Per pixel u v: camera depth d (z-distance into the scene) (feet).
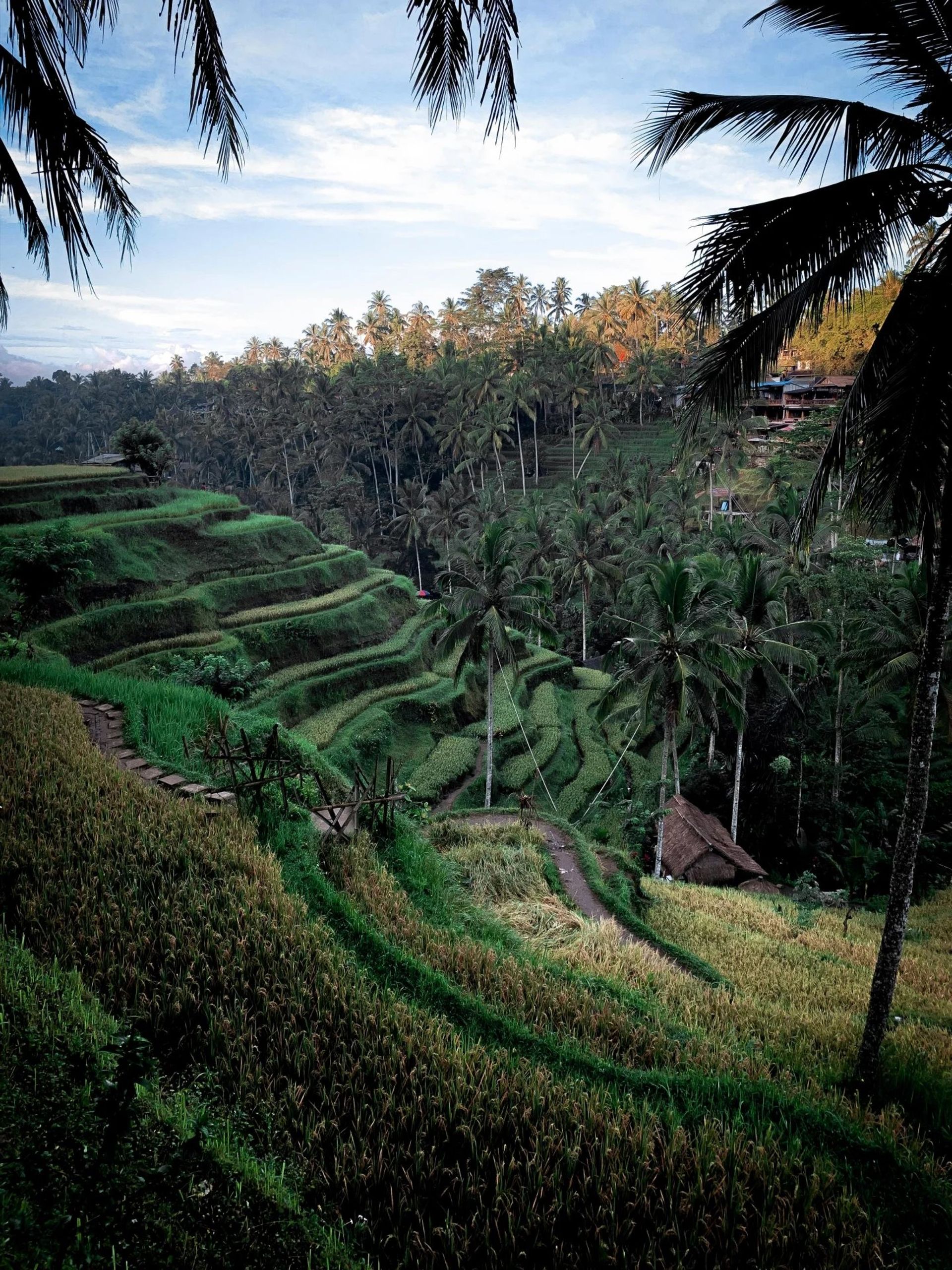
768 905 80.48
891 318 26.00
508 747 144.15
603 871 71.56
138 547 140.56
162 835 36.45
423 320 426.51
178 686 67.92
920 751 31.73
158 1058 23.90
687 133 25.58
